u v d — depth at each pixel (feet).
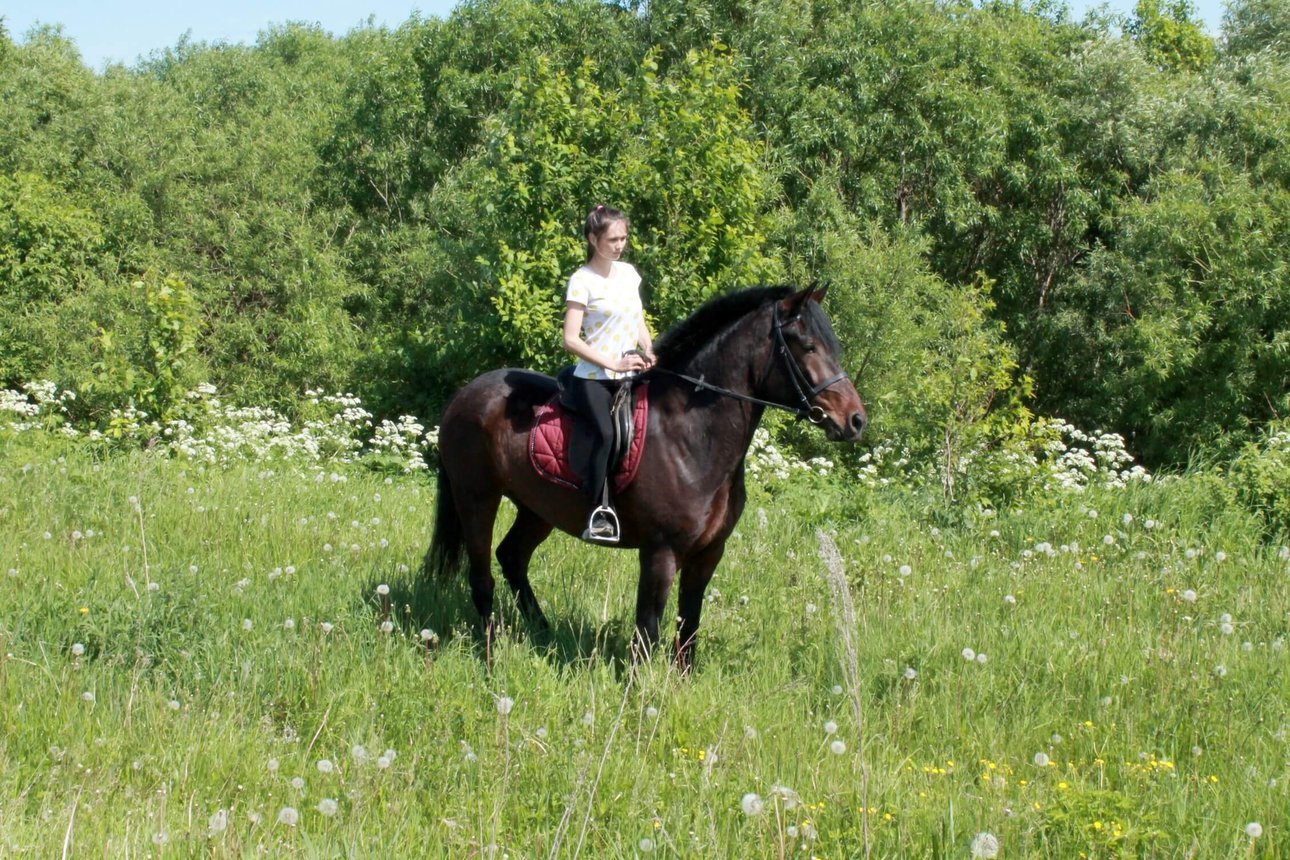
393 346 64.44
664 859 12.87
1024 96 70.59
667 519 18.75
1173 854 12.94
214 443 42.06
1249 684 18.62
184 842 12.57
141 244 77.77
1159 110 69.36
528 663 18.92
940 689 18.44
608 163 46.75
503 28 72.54
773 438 48.96
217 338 69.51
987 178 70.74
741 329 18.58
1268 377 59.88
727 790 14.62
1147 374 60.95
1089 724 16.58
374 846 12.87
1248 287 58.70
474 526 21.79
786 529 30.81
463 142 76.23
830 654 19.66
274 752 15.71
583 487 19.35
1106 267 64.95
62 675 17.46
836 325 54.13
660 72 65.77
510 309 46.16
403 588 22.91
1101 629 21.83
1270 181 63.93
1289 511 32.40
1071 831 13.20
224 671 18.08
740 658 19.85
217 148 81.15
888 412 52.90
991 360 39.75
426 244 69.56
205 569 24.00
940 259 71.97
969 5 76.33
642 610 19.01
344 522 29.96
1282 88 68.39
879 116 64.85
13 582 22.65
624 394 19.01
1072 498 34.60
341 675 18.04
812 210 58.08
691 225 46.26
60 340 66.44
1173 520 32.81
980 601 23.68
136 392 46.34
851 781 14.67
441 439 22.22
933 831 13.28
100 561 24.13
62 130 84.94
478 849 12.66
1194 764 15.72
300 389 68.18
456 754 15.61
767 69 64.03
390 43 82.43
